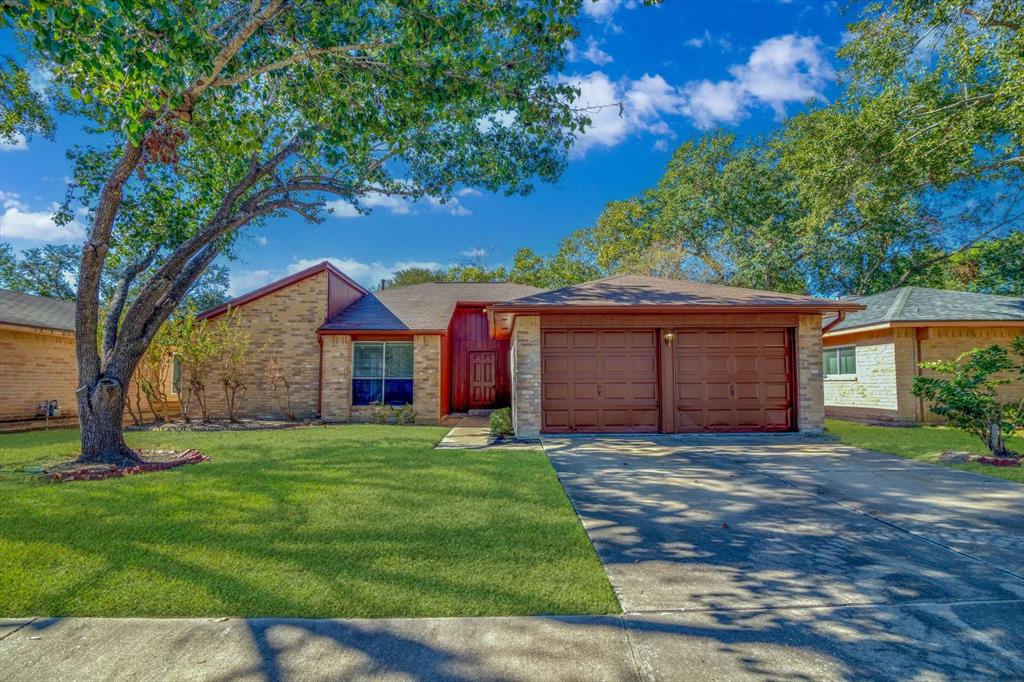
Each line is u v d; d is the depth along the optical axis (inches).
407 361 616.1
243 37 249.8
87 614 122.3
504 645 109.0
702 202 1037.2
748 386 436.5
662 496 232.4
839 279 1010.7
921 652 106.7
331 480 261.6
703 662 103.0
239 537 174.4
